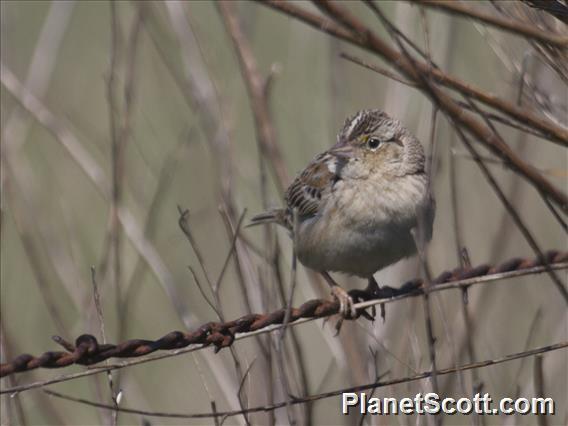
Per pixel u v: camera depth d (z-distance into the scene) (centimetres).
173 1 1210
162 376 1424
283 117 1584
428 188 789
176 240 1314
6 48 1334
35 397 1174
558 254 896
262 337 961
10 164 1208
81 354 765
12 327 1399
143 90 1530
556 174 930
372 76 1357
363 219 1026
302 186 1069
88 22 1769
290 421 817
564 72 838
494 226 1323
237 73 1333
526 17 856
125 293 1128
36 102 1195
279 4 671
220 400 1197
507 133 1274
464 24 1412
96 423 1381
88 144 1511
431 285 855
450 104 739
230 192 1072
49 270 1399
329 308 880
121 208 1116
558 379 1109
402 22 1223
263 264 1141
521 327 1255
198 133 1308
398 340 1111
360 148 1031
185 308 1076
